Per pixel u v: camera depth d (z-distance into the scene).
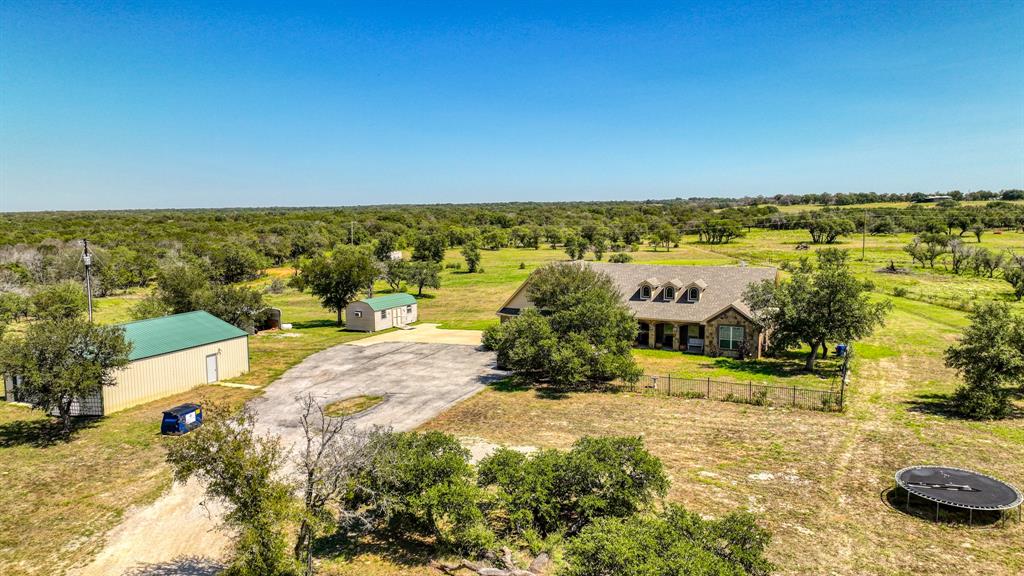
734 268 43.41
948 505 16.42
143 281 84.38
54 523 17.36
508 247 137.50
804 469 19.92
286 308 68.12
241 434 13.06
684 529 13.05
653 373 34.00
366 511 16.17
